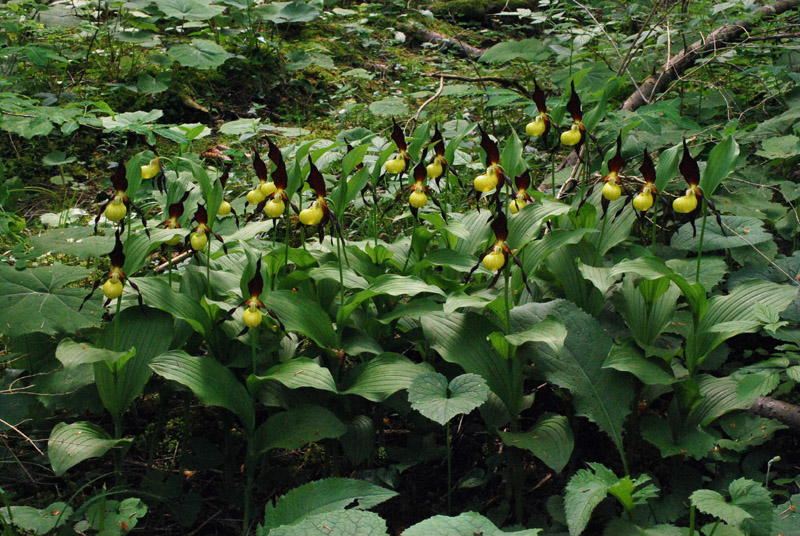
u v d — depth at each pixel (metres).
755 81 1.86
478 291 1.16
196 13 2.27
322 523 0.83
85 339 1.19
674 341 1.20
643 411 1.16
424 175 1.14
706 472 1.10
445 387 0.99
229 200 1.66
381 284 1.06
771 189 1.48
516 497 1.07
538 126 1.19
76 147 1.87
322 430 1.02
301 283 1.18
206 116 2.10
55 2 2.59
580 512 0.88
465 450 1.18
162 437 1.20
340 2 3.16
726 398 1.07
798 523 0.93
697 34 1.98
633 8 1.98
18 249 1.29
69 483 1.09
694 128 1.47
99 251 1.24
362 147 1.08
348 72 2.34
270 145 1.03
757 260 1.30
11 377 1.15
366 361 1.16
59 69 2.15
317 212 1.02
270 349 1.11
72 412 1.18
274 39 2.60
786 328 1.17
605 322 1.19
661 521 1.02
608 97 1.48
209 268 1.17
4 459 1.10
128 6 2.26
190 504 1.08
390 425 1.24
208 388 1.02
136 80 2.16
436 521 0.81
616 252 1.25
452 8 3.21
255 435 1.05
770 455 1.09
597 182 1.28
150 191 1.62
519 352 1.08
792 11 1.99
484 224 1.23
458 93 2.00
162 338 1.07
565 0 2.58
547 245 1.10
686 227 1.34
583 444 1.17
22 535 0.98
